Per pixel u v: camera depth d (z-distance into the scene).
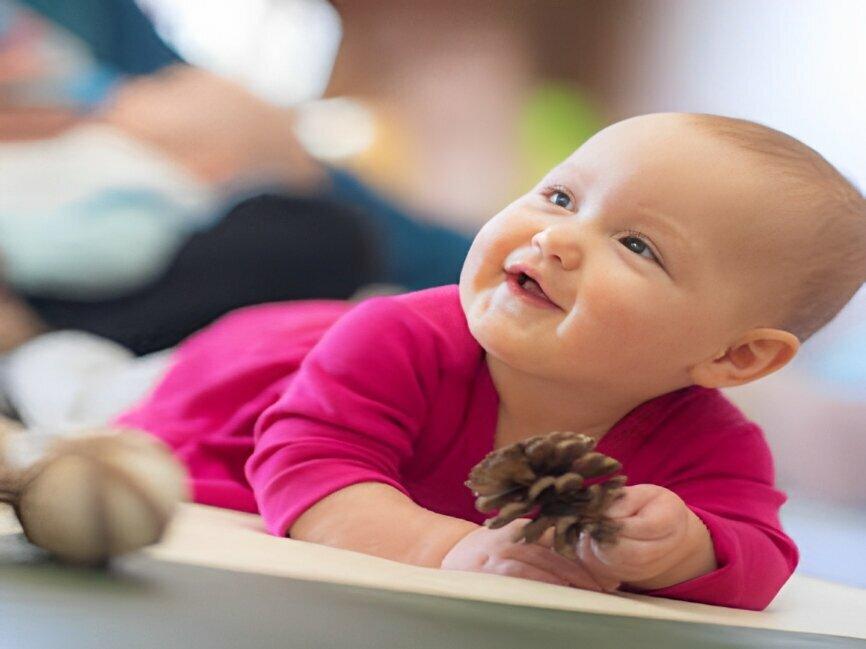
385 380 1.25
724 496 1.24
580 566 1.05
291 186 2.99
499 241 1.21
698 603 1.12
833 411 3.08
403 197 3.46
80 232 2.33
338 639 0.65
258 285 2.33
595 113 4.09
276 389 1.54
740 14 4.06
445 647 0.67
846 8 3.91
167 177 2.61
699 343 1.21
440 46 4.10
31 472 0.75
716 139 1.23
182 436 1.54
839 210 1.25
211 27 3.87
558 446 0.92
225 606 0.69
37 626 0.59
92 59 3.06
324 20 4.01
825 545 2.45
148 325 2.27
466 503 1.32
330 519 1.15
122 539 0.75
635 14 4.16
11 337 2.19
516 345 1.18
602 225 1.19
